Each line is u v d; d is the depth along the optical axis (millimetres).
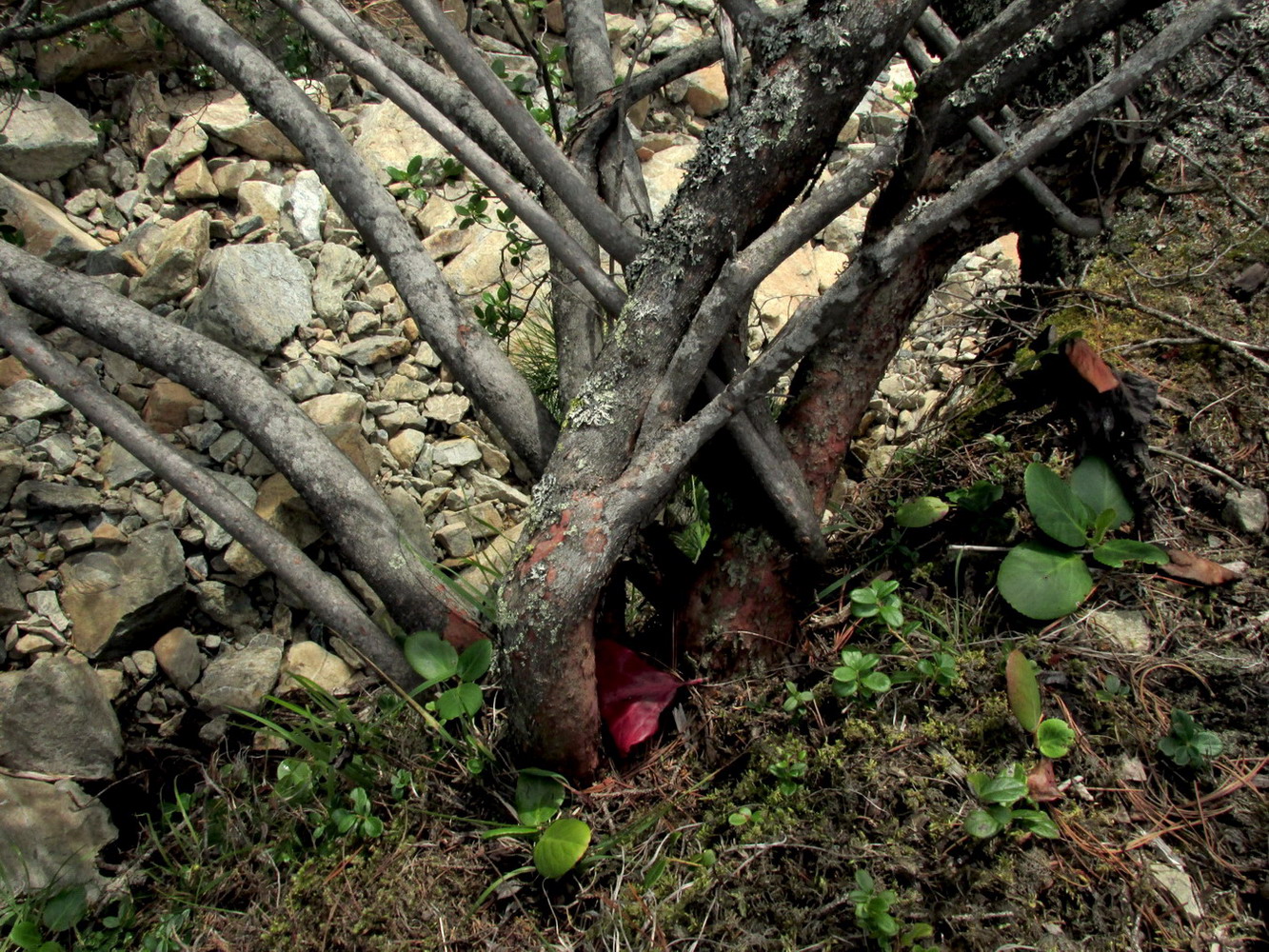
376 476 2902
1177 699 2035
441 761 2174
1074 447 2439
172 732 2508
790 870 1875
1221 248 2641
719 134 1960
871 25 1823
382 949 1899
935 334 3377
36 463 2705
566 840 1874
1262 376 2479
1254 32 2619
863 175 1843
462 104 2629
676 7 4121
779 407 2936
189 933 2043
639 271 2021
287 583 2146
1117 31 2268
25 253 2338
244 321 2963
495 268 3383
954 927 1754
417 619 2211
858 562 2467
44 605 2516
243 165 3396
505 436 2322
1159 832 1854
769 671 2201
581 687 1944
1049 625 2186
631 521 1901
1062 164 2391
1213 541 2311
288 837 2125
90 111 3475
